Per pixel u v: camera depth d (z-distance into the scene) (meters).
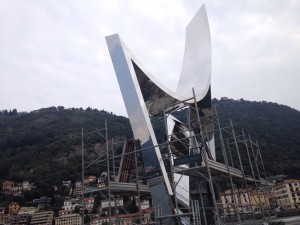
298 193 66.75
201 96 26.84
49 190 100.56
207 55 31.52
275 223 23.83
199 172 17.52
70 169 107.94
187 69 32.25
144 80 23.14
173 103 25.22
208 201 23.53
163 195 18.95
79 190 97.38
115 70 22.22
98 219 65.38
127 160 23.91
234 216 29.38
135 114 21.11
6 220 84.94
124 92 21.73
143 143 20.39
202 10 34.28
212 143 29.64
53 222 83.06
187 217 17.80
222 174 21.78
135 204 51.41
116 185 20.44
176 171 17.31
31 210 90.50
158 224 18.09
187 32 35.38
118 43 22.48
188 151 23.09
